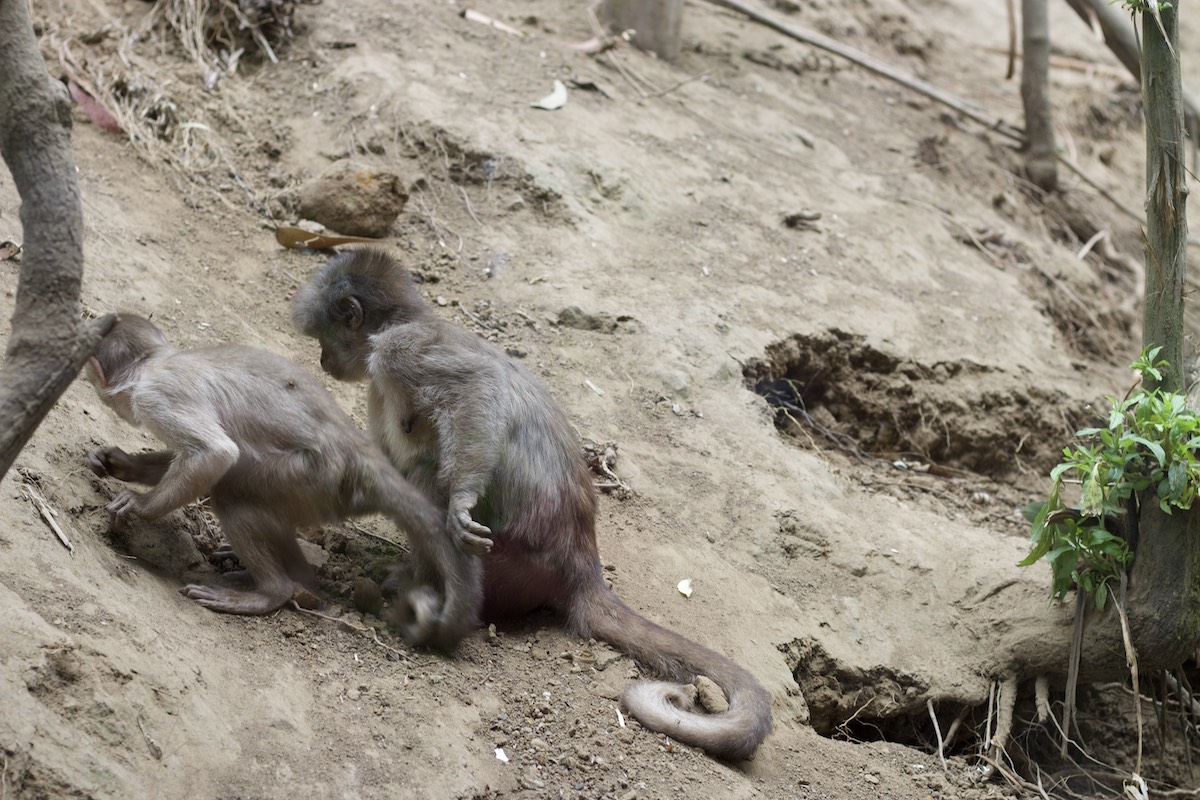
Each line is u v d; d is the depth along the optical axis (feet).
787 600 19.11
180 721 12.22
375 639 14.85
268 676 13.51
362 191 23.94
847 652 18.78
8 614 12.04
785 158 31.32
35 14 26.50
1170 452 17.85
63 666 11.82
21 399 10.73
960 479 25.34
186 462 13.82
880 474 24.38
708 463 21.15
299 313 17.43
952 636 19.62
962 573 20.56
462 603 15.08
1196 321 29.01
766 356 23.98
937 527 21.81
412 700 14.06
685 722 15.03
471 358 16.10
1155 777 20.26
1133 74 33.96
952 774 17.63
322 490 14.76
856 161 32.81
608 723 15.02
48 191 10.87
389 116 26.66
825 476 22.09
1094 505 18.08
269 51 28.17
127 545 14.65
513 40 31.17
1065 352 29.04
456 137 26.32
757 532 20.11
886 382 25.54
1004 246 31.81
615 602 16.74
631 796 13.84
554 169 26.40
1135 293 34.47
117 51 26.55
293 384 14.88
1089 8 34.24
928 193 32.58
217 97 26.68
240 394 14.43
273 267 22.88
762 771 15.58
